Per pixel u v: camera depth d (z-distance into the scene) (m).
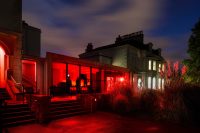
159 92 13.62
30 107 11.15
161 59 34.41
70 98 15.41
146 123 10.85
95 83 21.17
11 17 15.41
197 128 9.95
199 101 12.28
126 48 26.67
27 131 8.78
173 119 11.45
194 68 16.94
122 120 11.44
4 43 14.67
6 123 9.42
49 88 15.47
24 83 17.36
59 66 20.58
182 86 13.34
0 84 14.71
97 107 14.47
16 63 15.34
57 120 11.06
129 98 14.55
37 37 20.84
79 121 10.95
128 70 25.97
